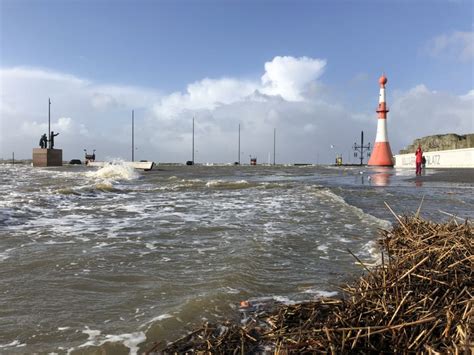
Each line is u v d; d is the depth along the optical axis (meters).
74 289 4.63
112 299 4.34
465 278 3.87
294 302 4.37
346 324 3.34
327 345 3.08
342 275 5.40
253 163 108.94
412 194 15.73
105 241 7.27
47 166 50.91
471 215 9.91
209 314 4.00
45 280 4.93
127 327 3.66
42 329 3.60
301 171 47.53
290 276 5.31
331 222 9.52
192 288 4.71
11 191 15.72
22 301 4.23
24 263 5.66
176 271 5.40
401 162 62.59
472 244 4.59
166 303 4.24
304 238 7.70
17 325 3.66
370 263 5.83
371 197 14.78
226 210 11.66
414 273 4.03
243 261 5.90
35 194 14.62
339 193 16.34
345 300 3.91
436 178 26.78
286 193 17.03
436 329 3.18
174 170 48.28
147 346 3.34
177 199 14.71
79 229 8.44
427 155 55.38
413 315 3.39
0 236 7.52
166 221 9.64
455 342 2.97
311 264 5.91
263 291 4.71
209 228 8.70
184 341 3.45
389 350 3.08
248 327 3.67
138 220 9.77
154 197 15.45
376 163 62.22
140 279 5.04
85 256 6.10
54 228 8.48
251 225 9.10
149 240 7.42
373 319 3.40
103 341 3.39
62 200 13.59
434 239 5.07
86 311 4.01
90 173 30.38
